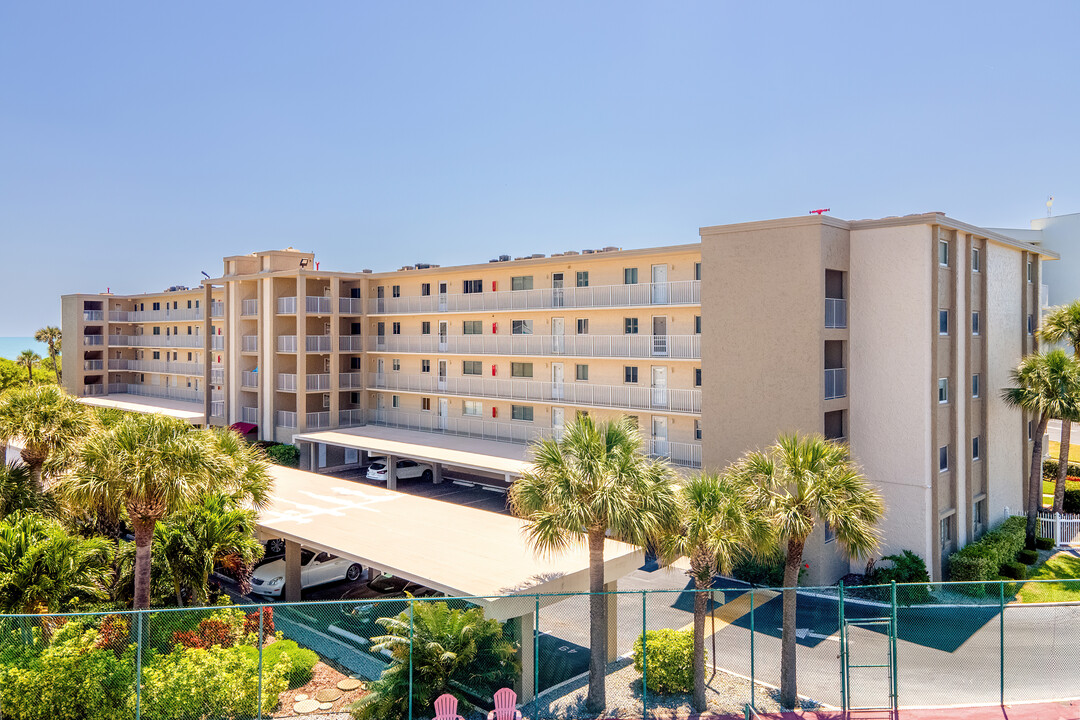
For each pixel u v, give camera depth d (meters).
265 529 22.39
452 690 15.15
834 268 24.16
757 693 16.25
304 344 42.75
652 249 31.17
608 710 15.47
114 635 15.34
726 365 25.50
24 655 14.19
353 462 45.06
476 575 17.44
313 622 20.23
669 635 16.83
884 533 24.42
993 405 28.73
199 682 14.41
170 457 15.53
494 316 39.25
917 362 23.64
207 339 49.53
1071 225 58.28
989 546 24.59
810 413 23.52
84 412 22.98
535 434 36.94
